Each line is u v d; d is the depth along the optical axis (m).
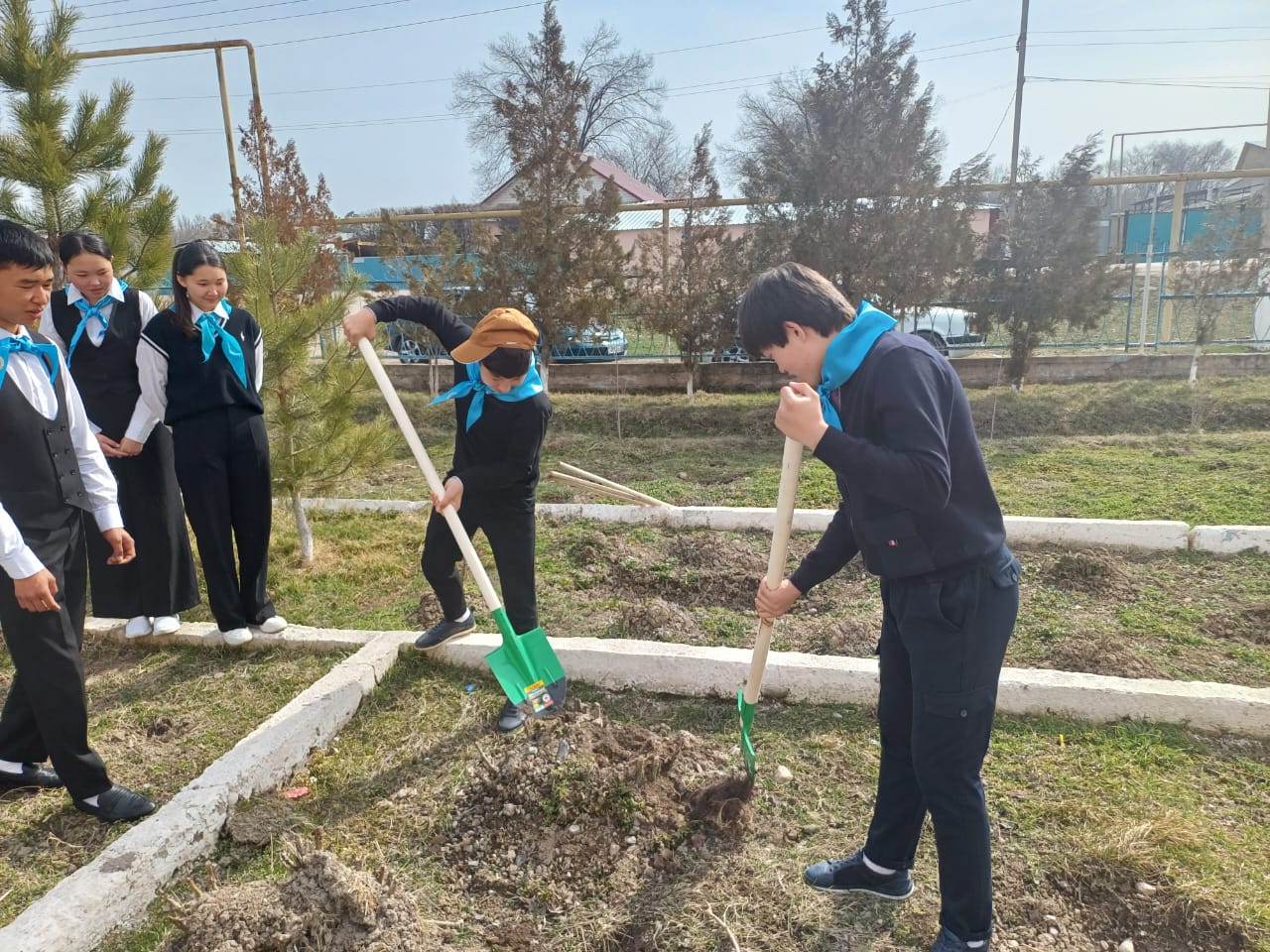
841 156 9.34
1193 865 2.59
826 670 3.57
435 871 2.66
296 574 5.23
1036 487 6.81
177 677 3.92
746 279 9.91
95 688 3.84
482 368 3.18
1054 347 11.93
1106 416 9.11
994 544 2.04
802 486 7.12
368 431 5.28
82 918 2.36
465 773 3.12
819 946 2.36
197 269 3.71
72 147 5.40
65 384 2.86
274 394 5.06
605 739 3.05
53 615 2.70
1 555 2.46
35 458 2.68
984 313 10.00
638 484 7.29
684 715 3.55
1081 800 2.91
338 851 2.75
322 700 3.42
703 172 10.03
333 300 5.16
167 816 2.73
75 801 2.92
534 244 9.02
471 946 2.37
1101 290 9.74
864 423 1.98
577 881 2.59
